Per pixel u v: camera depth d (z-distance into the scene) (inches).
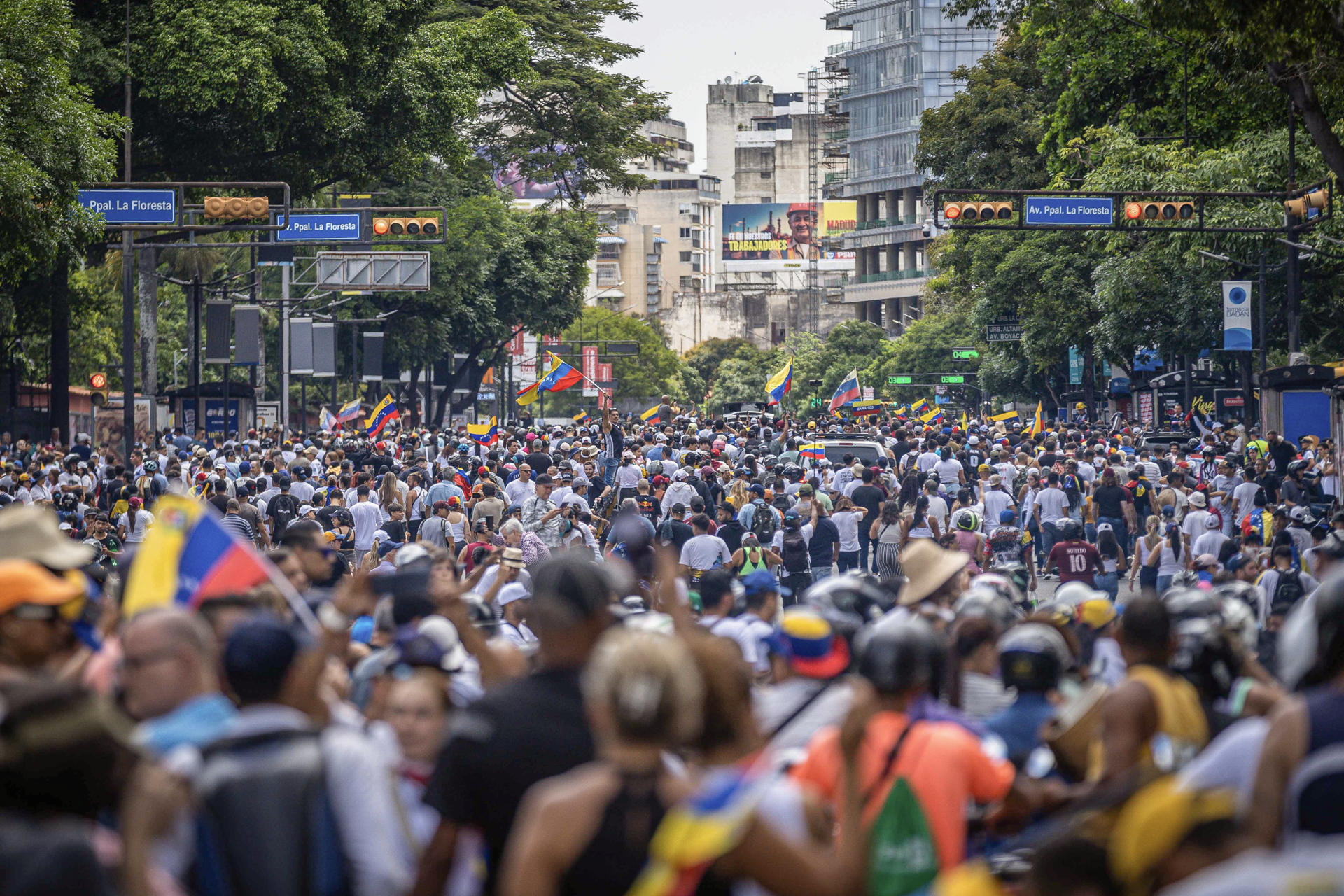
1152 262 3907.5
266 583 628.7
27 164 2443.4
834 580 763.4
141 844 394.0
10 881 335.9
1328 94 2432.3
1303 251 3036.4
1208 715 565.6
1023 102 5378.9
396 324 6648.6
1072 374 6446.9
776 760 536.1
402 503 2389.3
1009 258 5177.2
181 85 3499.0
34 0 2576.3
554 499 2225.6
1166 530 1834.4
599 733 393.7
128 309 3129.9
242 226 3078.2
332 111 3759.8
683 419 5064.0
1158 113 3860.7
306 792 427.2
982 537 1788.9
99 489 2994.6
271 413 5477.4
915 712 495.8
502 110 5802.2
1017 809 534.3
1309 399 3142.2
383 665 613.6
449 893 499.5
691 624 613.6
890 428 5054.1
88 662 556.4
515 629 976.3
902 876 472.4
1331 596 441.4
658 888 353.1
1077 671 723.4
